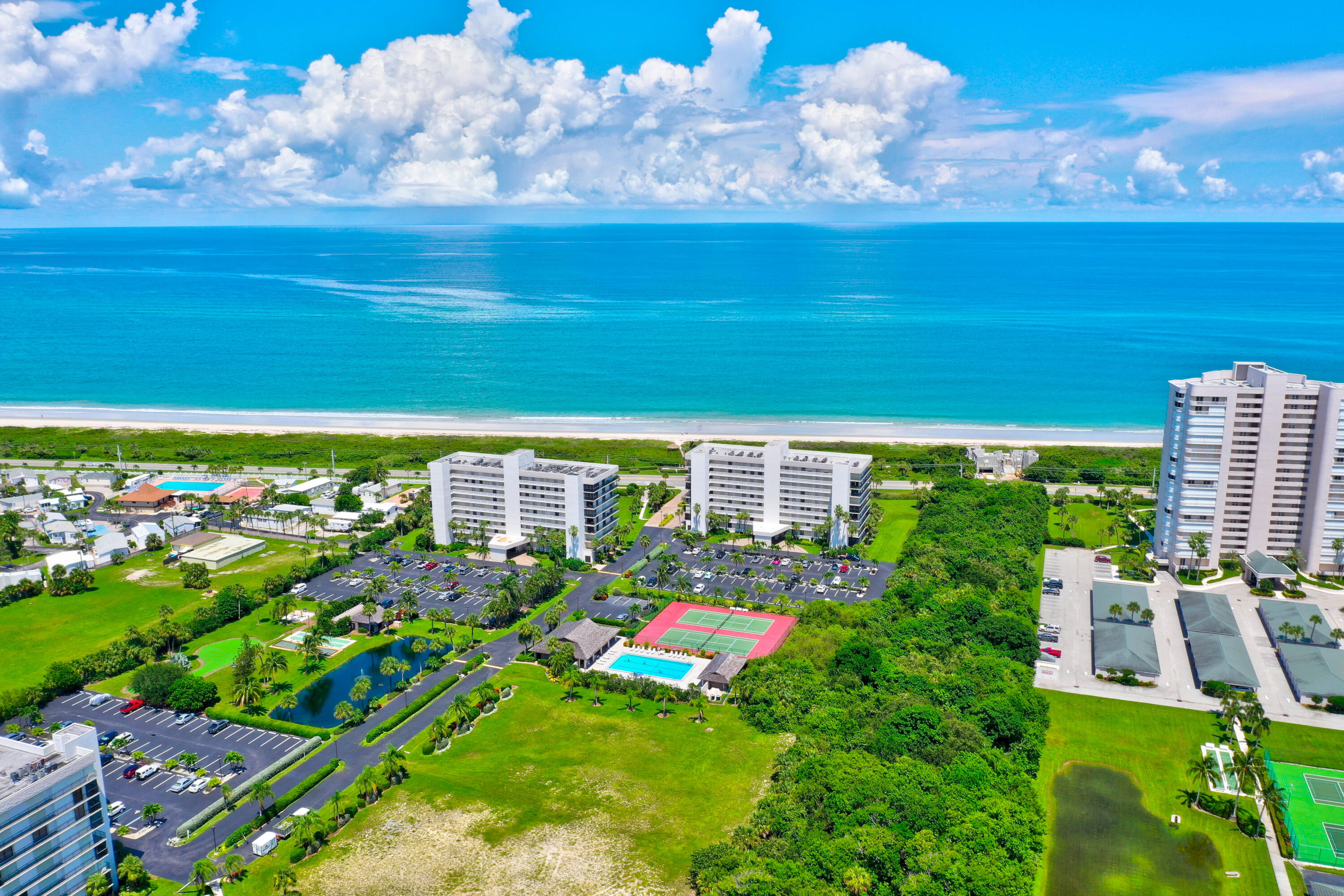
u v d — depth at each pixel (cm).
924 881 14562
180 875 15762
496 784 18450
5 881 13375
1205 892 15500
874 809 16212
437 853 16362
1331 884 15088
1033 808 17050
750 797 18012
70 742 14788
